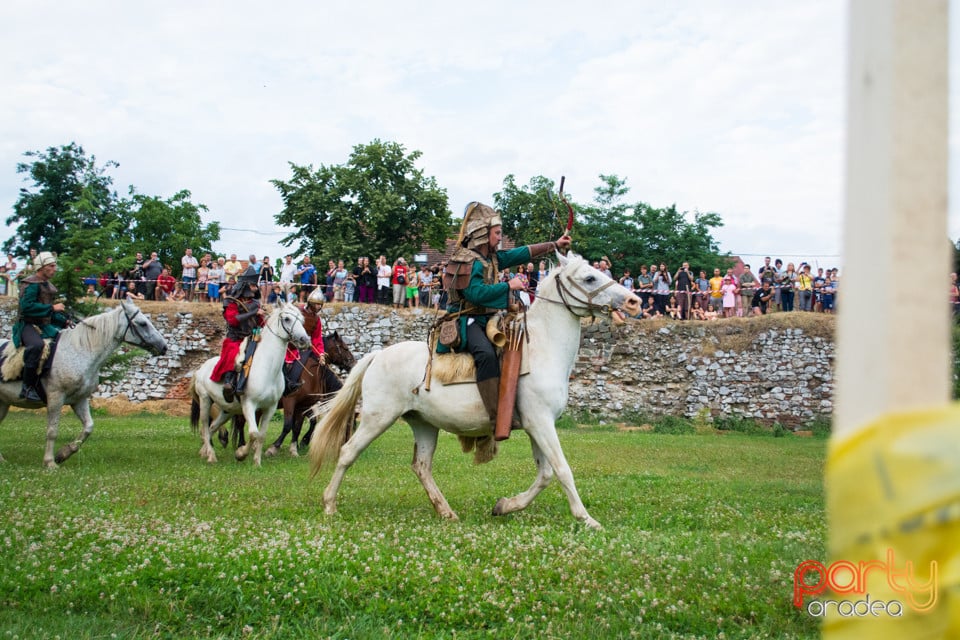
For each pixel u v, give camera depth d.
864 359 1.47
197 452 17.42
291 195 49.44
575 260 9.12
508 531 7.85
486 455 9.80
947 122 1.45
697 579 5.83
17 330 13.76
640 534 7.78
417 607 5.32
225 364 15.45
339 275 36.28
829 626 1.52
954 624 1.34
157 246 53.19
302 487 11.93
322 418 10.00
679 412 33.66
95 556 6.20
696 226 55.16
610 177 56.12
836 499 1.51
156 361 33.44
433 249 52.59
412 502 10.73
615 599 5.43
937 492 1.36
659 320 34.66
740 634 4.86
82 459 15.18
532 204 54.38
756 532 8.41
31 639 4.66
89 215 20.52
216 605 5.38
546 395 8.85
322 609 5.40
